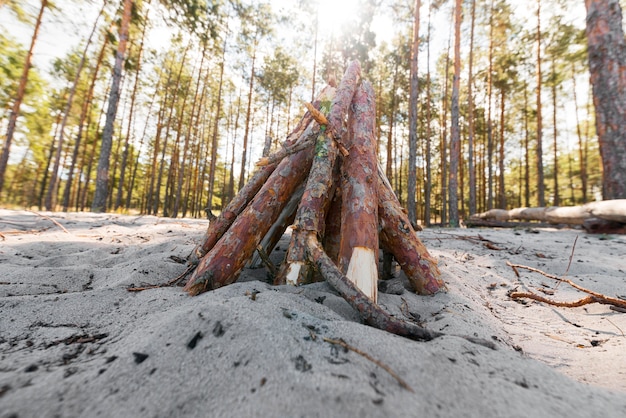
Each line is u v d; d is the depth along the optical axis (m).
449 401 0.85
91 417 0.78
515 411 0.84
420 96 18.75
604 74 5.19
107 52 13.79
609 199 5.10
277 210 2.09
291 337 1.07
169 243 3.16
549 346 1.57
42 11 9.96
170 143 23.41
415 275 2.15
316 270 1.73
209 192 16.64
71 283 1.97
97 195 8.44
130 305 1.57
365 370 0.94
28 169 24.20
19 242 3.00
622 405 0.92
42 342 1.19
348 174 2.18
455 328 1.56
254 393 0.83
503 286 2.70
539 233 5.48
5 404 0.79
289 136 2.78
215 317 1.15
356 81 2.83
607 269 3.05
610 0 5.18
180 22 12.02
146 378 0.91
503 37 13.70
